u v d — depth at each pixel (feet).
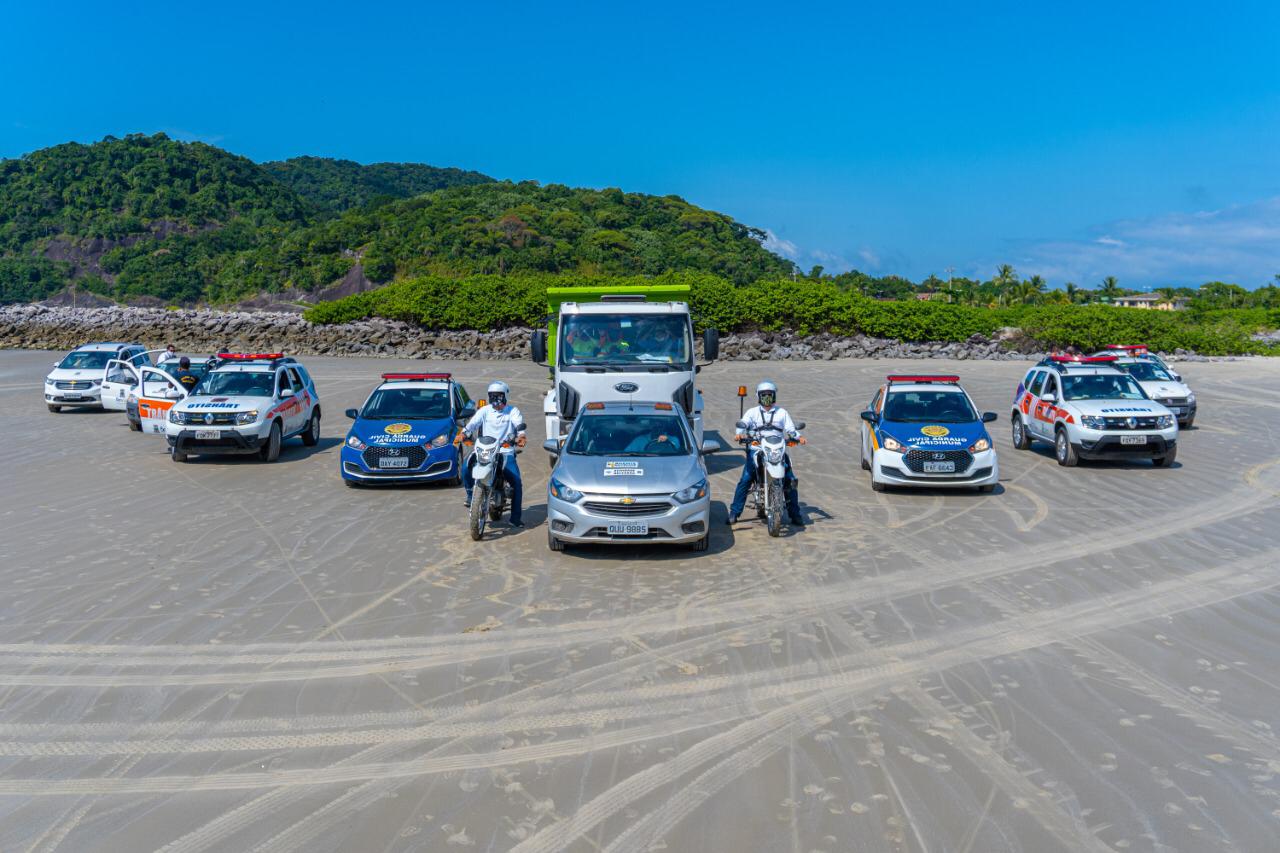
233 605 28.37
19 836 15.52
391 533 38.17
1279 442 62.85
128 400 68.59
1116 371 57.47
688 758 18.08
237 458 58.75
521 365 135.64
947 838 15.05
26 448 61.57
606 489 33.83
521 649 24.47
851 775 17.26
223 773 17.70
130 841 15.33
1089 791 16.56
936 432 45.96
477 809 16.21
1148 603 27.94
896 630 25.67
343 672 22.89
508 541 36.88
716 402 88.63
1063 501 44.01
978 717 19.80
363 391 99.76
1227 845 14.80
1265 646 24.16
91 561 33.53
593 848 14.92
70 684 22.21
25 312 189.67
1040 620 26.43
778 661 23.36
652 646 24.61
